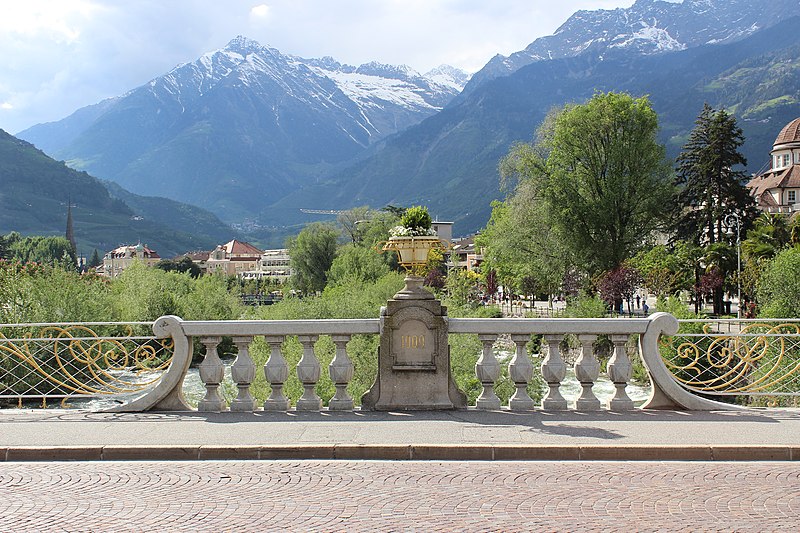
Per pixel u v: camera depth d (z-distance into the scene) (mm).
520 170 60188
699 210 65250
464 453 8164
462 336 24625
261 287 138750
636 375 23062
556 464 7930
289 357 22938
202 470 7719
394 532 5750
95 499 6711
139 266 50094
